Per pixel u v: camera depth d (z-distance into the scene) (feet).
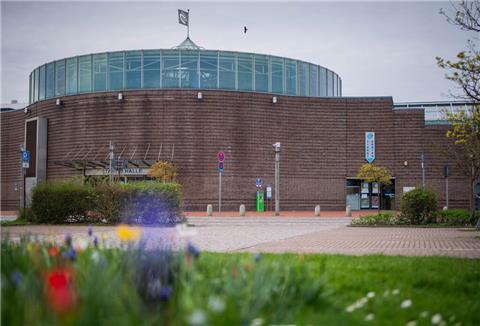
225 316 13.38
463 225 78.43
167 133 139.85
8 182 169.78
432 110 171.94
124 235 18.49
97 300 12.82
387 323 16.47
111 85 147.02
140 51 145.89
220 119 141.28
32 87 168.66
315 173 148.36
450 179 148.56
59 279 10.89
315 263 29.12
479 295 21.99
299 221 93.76
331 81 170.19
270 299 16.90
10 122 170.81
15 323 12.25
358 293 21.66
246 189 141.79
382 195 153.07
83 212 78.95
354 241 50.98
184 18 167.84
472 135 74.79
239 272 18.58
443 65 51.03
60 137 150.51
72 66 152.76
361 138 150.71
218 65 146.41
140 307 13.71
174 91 140.56
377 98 151.02
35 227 70.85
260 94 144.66
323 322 15.72
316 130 149.28
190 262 16.92
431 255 37.60
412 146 150.00
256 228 72.43
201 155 139.85
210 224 82.23
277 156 122.83
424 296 21.26
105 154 142.92
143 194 76.54
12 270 18.02
